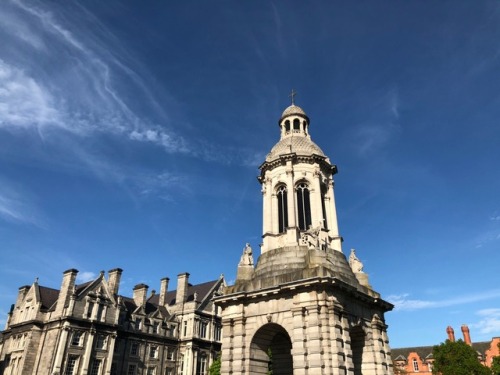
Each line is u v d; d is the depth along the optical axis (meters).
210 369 69.81
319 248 31.52
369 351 30.91
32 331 68.75
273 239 35.00
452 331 111.12
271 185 37.53
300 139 40.66
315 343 26.25
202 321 89.69
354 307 30.72
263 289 29.97
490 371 76.25
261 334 30.25
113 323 73.44
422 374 109.12
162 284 96.62
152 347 82.06
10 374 68.44
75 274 71.94
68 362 65.19
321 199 36.66
